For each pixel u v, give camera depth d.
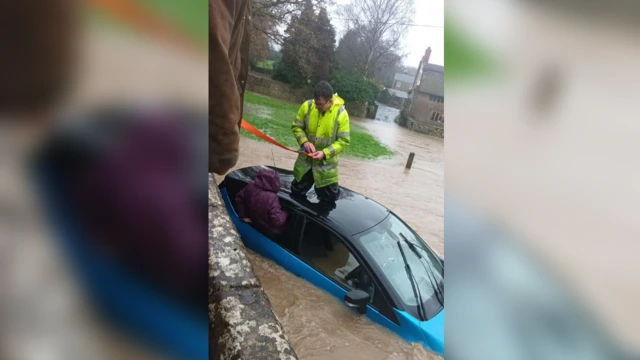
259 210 4.28
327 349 3.29
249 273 1.93
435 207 5.99
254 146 6.75
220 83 1.25
